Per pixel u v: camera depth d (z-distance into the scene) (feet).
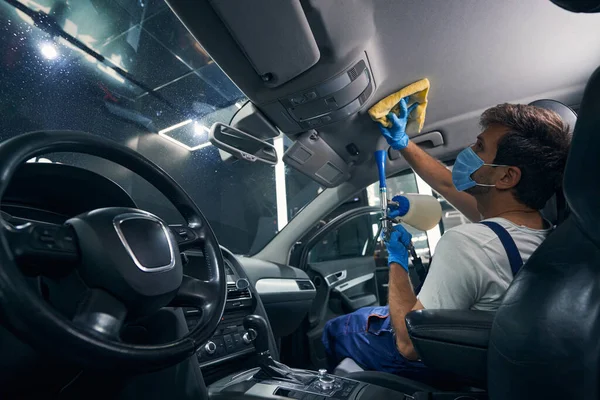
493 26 3.80
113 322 1.46
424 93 4.74
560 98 4.95
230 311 3.96
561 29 3.88
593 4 1.05
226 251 4.47
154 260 1.65
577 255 1.57
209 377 3.47
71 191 2.03
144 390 1.95
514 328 1.71
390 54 4.07
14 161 1.53
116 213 1.66
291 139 5.28
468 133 5.53
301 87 3.96
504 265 2.64
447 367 2.30
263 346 3.37
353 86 4.12
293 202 13.65
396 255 3.55
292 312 5.75
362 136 5.38
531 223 2.91
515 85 4.77
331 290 7.15
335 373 4.21
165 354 1.57
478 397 2.36
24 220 1.73
